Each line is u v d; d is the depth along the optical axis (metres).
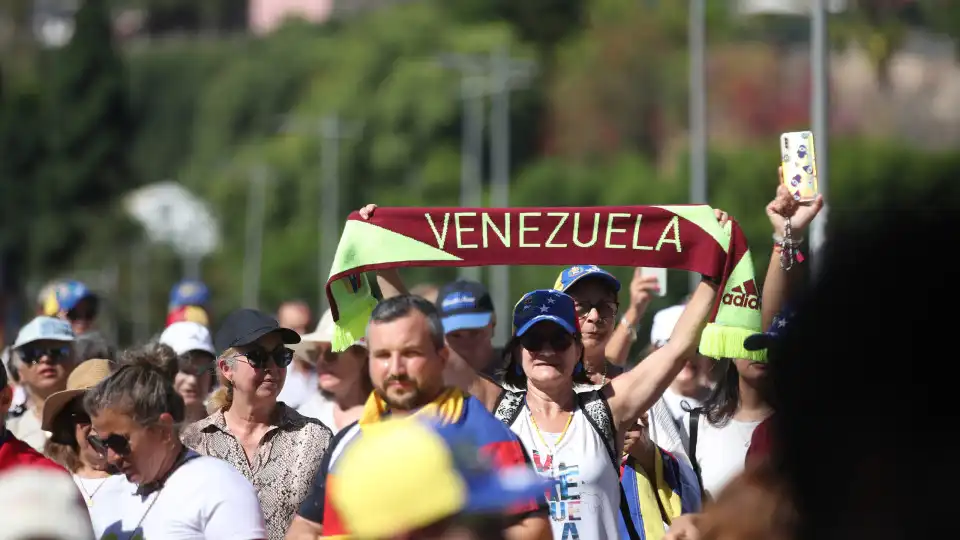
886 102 156.38
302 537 14.80
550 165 189.38
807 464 5.66
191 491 16.23
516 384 18.33
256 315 21.02
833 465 5.50
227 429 21.19
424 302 14.30
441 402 14.09
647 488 18.95
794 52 186.88
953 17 161.00
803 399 5.67
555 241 18.80
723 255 18.17
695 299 18.12
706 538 8.02
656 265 18.36
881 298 5.38
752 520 7.62
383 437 7.96
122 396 16.22
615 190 175.12
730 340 17.53
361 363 25.61
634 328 25.20
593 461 16.98
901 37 157.38
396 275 19.91
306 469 20.77
